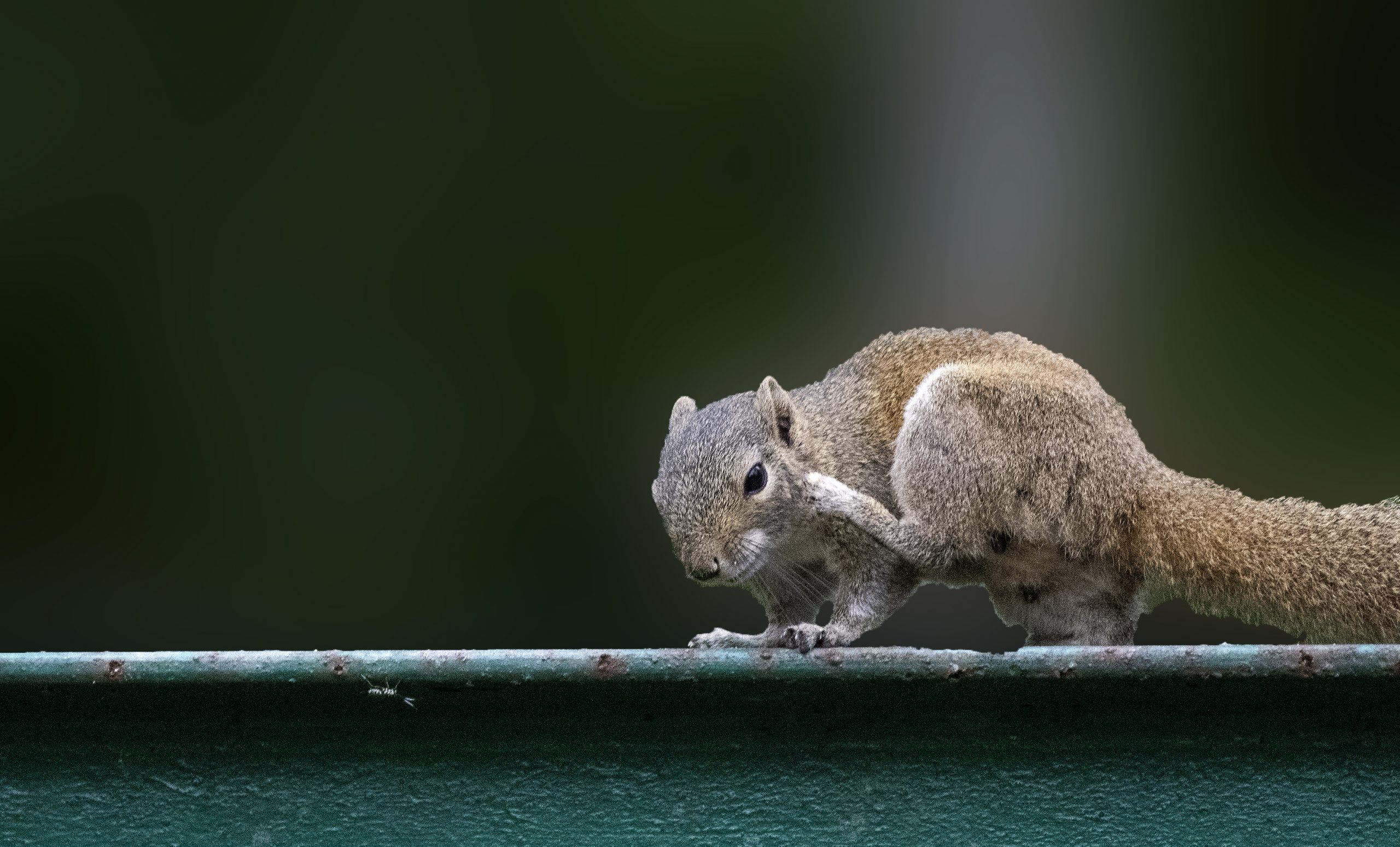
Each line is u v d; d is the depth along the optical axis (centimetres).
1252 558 413
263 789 396
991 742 396
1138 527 414
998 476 414
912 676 395
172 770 396
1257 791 395
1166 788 395
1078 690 395
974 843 395
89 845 396
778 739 396
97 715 396
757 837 396
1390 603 412
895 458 416
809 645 411
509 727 396
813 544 418
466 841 396
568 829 396
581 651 396
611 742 396
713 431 416
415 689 396
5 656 396
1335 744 395
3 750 396
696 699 396
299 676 395
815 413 420
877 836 396
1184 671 395
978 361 420
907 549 415
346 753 396
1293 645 395
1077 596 416
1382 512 413
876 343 423
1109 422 415
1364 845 395
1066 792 395
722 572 414
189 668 395
